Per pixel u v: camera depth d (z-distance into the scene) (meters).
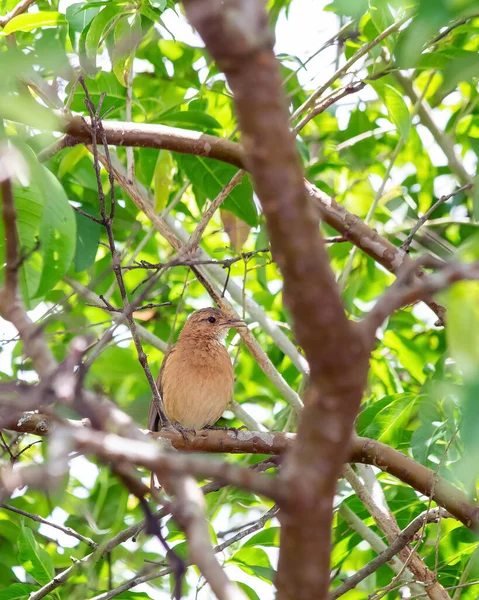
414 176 16.47
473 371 3.93
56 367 4.73
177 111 12.60
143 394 13.40
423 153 14.95
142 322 16.23
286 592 4.17
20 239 7.73
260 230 13.02
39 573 10.27
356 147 15.77
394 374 13.91
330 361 3.93
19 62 4.33
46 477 3.88
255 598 10.93
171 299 16.16
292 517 4.07
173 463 3.85
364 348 3.99
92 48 9.66
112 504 13.95
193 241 10.16
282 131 3.70
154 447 3.96
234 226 13.03
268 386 16.08
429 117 14.59
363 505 11.46
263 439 9.12
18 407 4.53
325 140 16.34
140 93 15.17
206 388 12.76
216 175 12.57
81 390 4.55
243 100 3.68
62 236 6.48
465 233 15.52
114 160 13.30
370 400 13.13
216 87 13.20
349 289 13.77
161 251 16.75
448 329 4.34
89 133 9.87
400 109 10.47
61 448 3.79
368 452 8.88
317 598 4.14
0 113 4.34
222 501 12.72
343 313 3.89
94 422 4.52
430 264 6.60
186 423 13.04
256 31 3.61
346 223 9.71
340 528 11.69
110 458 4.22
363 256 14.74
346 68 10.15
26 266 7.95
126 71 10.48
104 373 13.59
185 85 14.73
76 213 12.18
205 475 3.91
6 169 4.64
